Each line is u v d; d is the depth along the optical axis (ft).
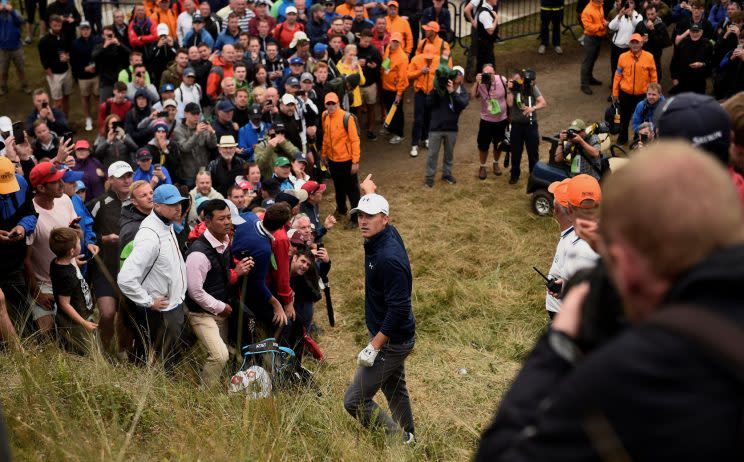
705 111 5.51
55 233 19.94
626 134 45.27
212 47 48.49
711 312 3.01
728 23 48.14
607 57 57.52
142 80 42.80
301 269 23.88
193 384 17.60
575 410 3.13
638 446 2.95
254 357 18.52
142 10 47.98
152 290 19.08
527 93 39.91
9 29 52.42
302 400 17.28
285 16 48.98
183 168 36.40
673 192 3.22
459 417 21.53
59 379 15.07
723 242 3.18
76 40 49.42
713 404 2.88
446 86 40.19
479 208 38.93
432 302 30.35
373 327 19.04
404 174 43.88
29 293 21.02
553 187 16.70
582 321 3.91
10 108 52.49
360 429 18.25
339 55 46.06
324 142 37.93
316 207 32.04
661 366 2.97
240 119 39.11
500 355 26.43
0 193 20.62
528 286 31.37
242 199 29.43
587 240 7.83
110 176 26.32
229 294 20.57
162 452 13.21
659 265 3.25
